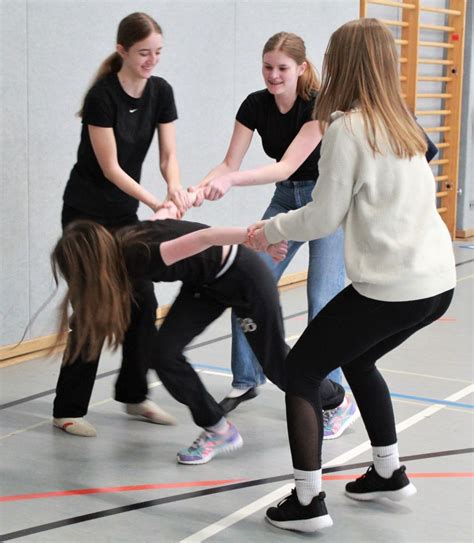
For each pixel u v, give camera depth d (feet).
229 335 14.57
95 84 9.62
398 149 6.77
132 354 10.19
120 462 9.10
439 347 13.91
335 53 7.01
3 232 12.57
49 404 11.03
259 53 17.43
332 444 9.62
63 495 8.25
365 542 7.32
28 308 13.08
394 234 6.82
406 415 10.57
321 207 6.84
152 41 9.28
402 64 23.12
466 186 25.48
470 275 20.10
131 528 7.56
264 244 7.32
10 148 12.51
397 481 7.86
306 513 7.35
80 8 13.32
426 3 23.65
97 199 9.91
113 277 7.94
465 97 25.21
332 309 7.15
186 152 15.89
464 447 9.50
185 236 7.80
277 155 10.30
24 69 12.55
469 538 7.40
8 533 7.43
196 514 7.86
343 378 12.00
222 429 9.12
